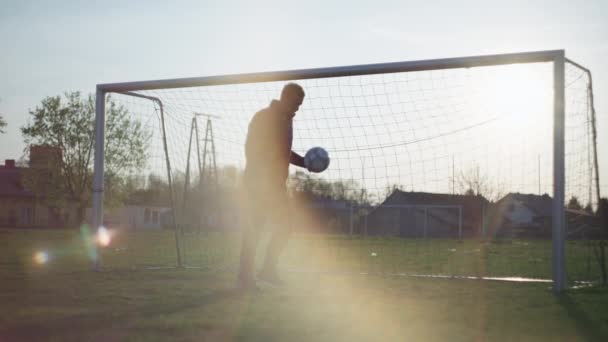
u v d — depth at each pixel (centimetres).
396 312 469
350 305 508
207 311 463
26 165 3231
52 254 1278
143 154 2850
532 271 1004
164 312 456
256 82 873
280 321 419
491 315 456
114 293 576
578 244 854
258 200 613
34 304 496
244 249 612
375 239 3025
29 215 5278
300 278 772
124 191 3056
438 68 773
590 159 763
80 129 3064
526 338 366
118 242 2048
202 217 2250
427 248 2039
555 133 678
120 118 2861
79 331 377
